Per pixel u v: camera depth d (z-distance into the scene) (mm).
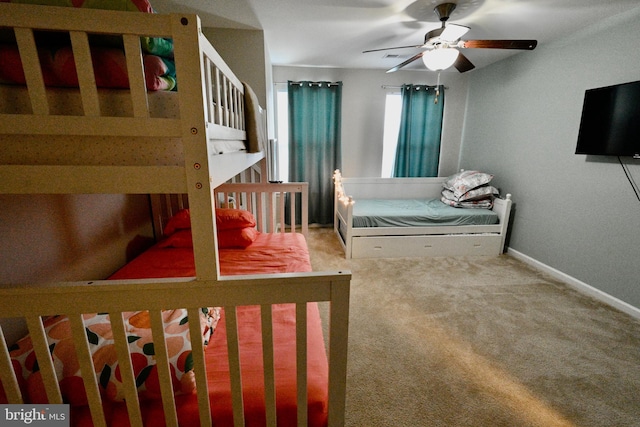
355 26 2451
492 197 3375
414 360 1647
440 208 3393
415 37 2717
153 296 759
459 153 4250
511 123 3203
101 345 873
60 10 622
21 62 663
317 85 3846
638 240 2059
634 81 2002
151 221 2238
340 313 830
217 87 1021
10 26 619
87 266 1520
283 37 2744
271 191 2643
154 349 793
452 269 2842
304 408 863
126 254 1904
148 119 698
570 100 2521
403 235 3137
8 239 1089
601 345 1762
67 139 712
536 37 2600
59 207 1329
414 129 4066
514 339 1821
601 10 2082
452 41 2020
